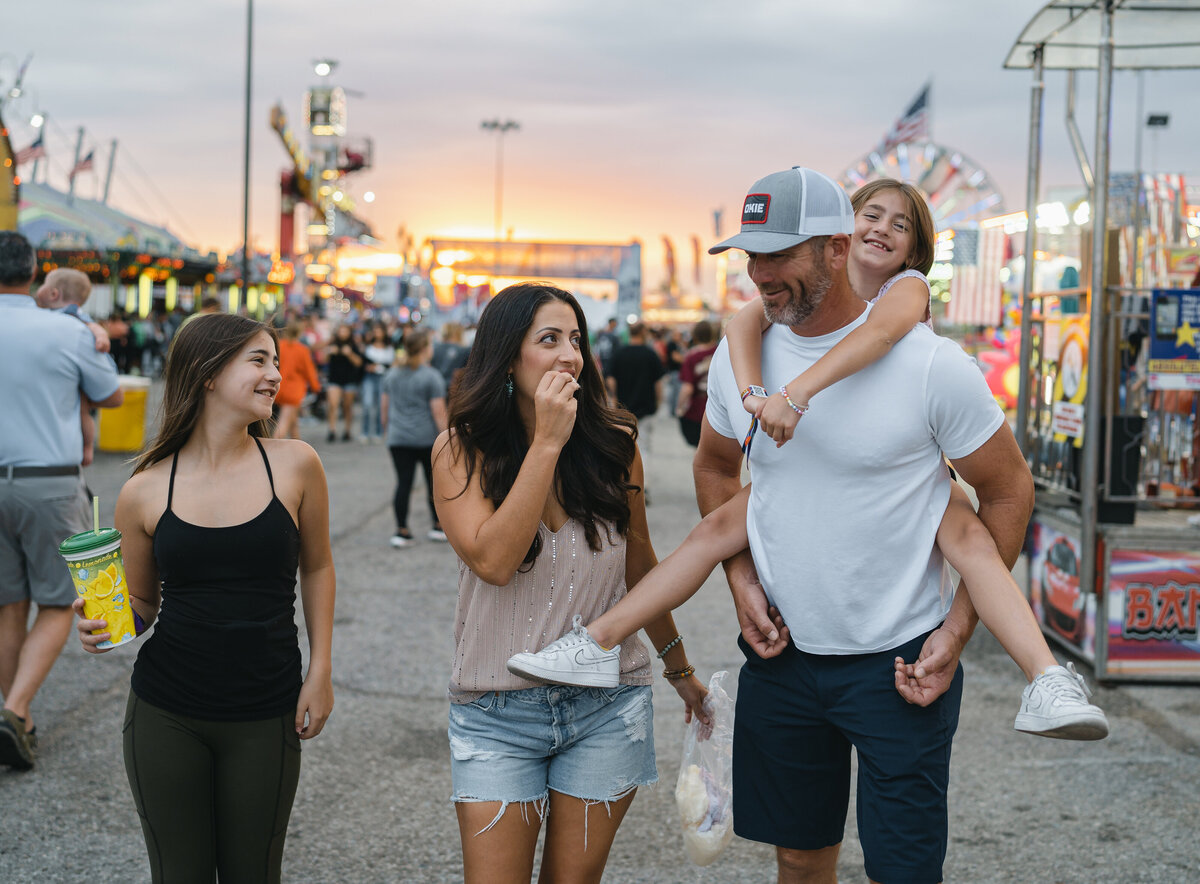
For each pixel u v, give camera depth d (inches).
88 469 479.5
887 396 87.6
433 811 151.9
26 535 163.3
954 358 87.3
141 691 93.0
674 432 816.3
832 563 90.1
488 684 90.1
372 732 182.1
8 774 159.6
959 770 168.4
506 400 91.5
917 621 90.2
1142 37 227.3
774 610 95.6
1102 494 215.3
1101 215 206.8
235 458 96.3
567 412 86.5
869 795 90.0
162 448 96.2
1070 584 227.9
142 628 100.4
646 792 160.9
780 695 95.8
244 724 93.1
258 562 93.3
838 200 87.4
